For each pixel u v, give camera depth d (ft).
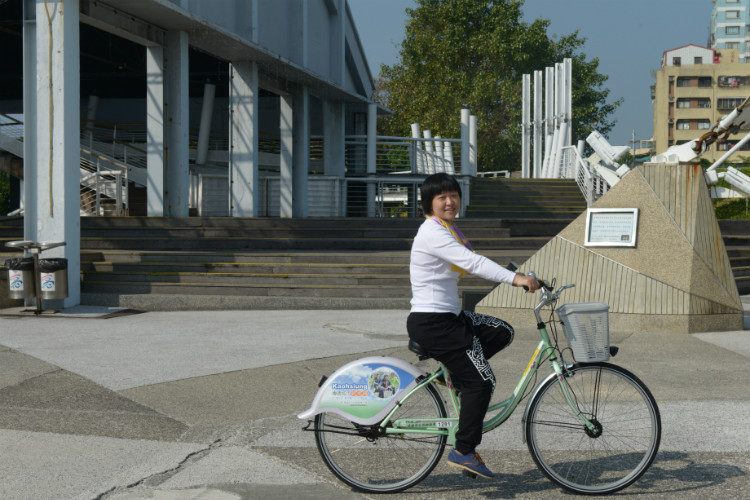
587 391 13.05
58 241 37.70
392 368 12.92
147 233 49.47
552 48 174.50
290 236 50.62
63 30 36.91
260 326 32.58
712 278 29.84
